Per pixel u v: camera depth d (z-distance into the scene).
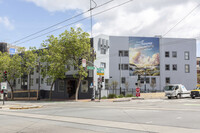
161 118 11.90
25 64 42.56
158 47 49.00
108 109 18.12
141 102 27.14
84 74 35.34
